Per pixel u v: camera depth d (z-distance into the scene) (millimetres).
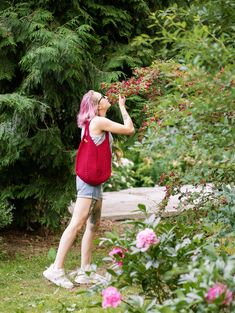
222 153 3744
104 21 7566
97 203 5801
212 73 3457
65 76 6871
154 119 4586
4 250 7141
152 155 3770
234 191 4609
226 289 3172
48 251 7191
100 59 7672
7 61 7277
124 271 3854
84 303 5141
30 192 7457
